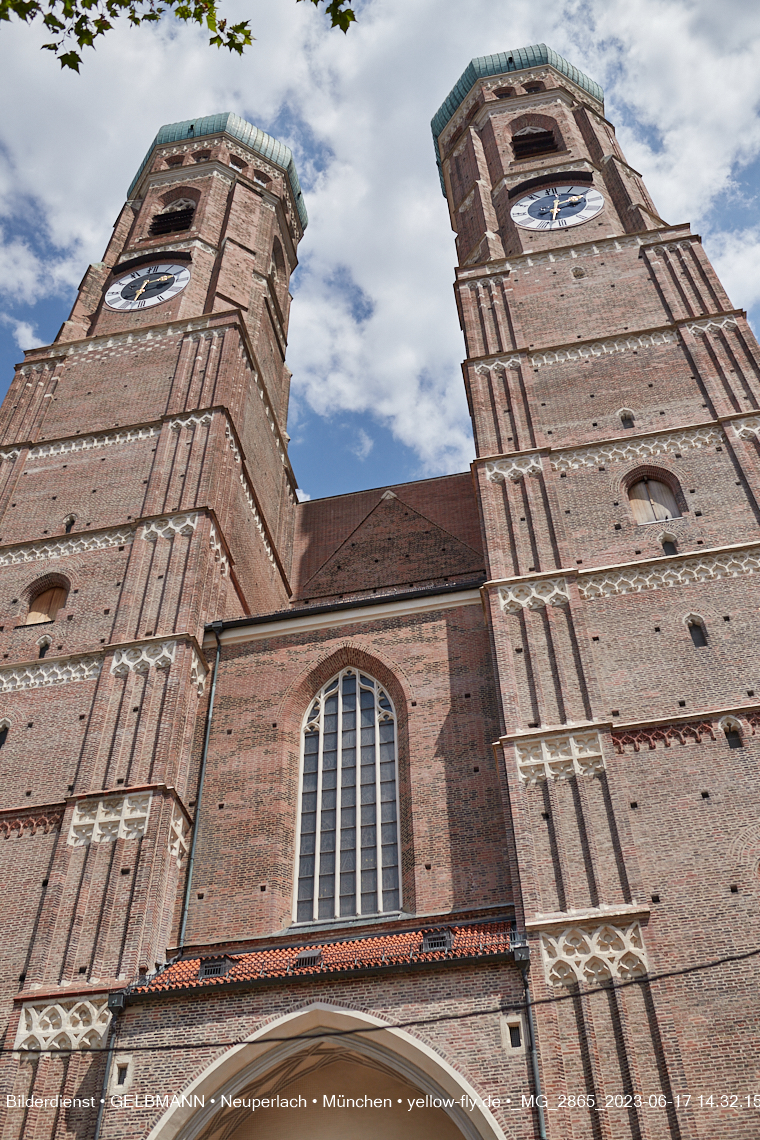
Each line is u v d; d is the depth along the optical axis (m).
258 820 32.81
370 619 37.34
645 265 48.25
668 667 32.41
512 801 29.61
